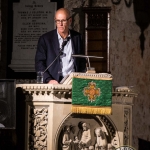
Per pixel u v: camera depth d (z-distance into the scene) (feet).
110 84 23.94
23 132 24.07
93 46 39.93
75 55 24.62
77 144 24.00
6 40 41.04
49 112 23.67
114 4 40.83
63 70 26.03
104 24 39.88
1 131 24.49
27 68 40.52
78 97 23.44
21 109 24.29
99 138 24.30
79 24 40.24
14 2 41.32
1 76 40.37
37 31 41.09
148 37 41.65
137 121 40.37
